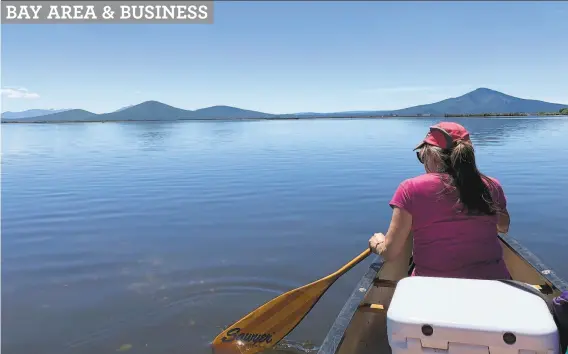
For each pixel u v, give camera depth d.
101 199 9.47
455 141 2.30
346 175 12.11
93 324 3.92
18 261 5.55
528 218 7.04
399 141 26.22
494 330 1.61
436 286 1.90
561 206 7.79
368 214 7.64
